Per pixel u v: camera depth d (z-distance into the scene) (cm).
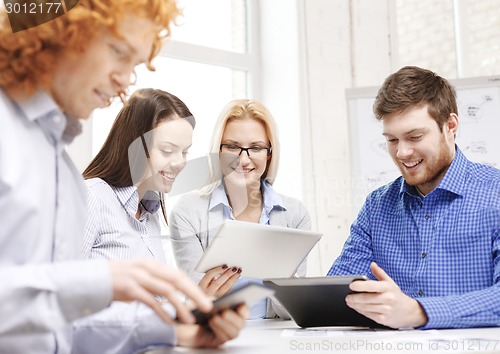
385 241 158
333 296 118
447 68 321
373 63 300
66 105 85
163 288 72
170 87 267
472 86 261
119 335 91
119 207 144
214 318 87
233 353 86
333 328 127
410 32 319
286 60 282
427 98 144
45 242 79
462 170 150
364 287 111
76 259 92
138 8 79
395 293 115
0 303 67
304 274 192
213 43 285
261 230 132
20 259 76
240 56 287
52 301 69
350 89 268
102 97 85
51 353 80
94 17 76
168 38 94
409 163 147
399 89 146
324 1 287
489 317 121
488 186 148
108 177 147
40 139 81
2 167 74
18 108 80
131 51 82
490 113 258
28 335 74
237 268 139
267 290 84
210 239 161
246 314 88
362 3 299
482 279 142
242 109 199
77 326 92
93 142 229
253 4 294
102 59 80
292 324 146
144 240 147
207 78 279
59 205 83
